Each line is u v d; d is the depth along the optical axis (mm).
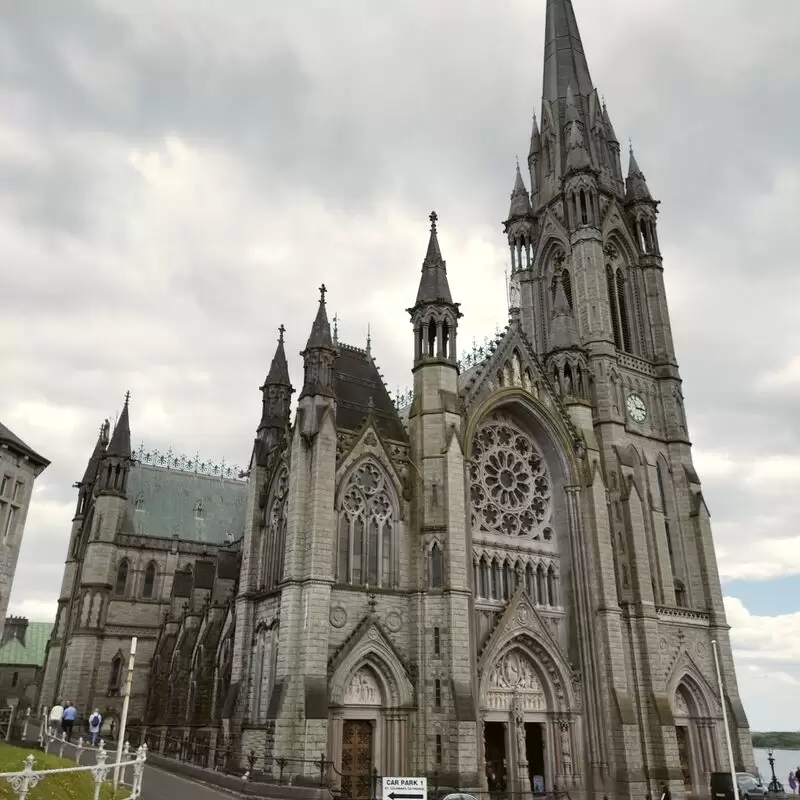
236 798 42094
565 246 90812
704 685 73938
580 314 85125
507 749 59875
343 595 54781
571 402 74938
